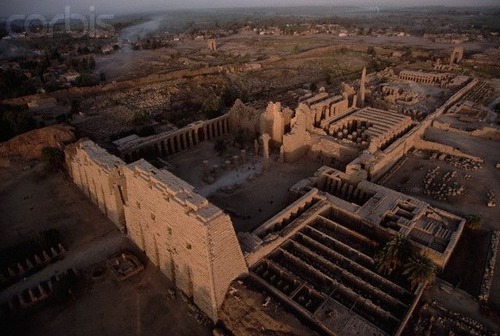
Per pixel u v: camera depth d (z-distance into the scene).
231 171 87.56
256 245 55.44
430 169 84.50
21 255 61.34
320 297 49.41
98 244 64.62
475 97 130.88
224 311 49.09
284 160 90.31
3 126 105.12
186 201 48.66
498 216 67.50
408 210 66.12
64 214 73.12
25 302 53.09
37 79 168.00
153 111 127.81
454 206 70.94
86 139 89.00
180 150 98.56
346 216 64.81
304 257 57.50
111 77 180.25
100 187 69.88
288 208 65.19
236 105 104.94
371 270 54.50
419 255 51.22
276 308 46.94
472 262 57.72
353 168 75.19
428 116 108.31
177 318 50.72
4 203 77.06
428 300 49.19
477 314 47.16
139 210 59.25
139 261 59.75
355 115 102.19
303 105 91.81
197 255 48.03
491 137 97.50
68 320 50.84
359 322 45.34
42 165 91.06
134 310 52.03
